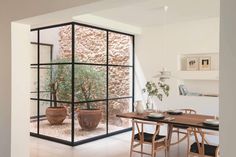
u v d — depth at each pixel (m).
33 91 5.56
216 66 5.18
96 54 5.34
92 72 5.25
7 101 3.38
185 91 5.57
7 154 3.38
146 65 6.05
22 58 3.44
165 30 5.72
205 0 3.79
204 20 5.16
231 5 1.61
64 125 5.02
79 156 4.23
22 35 3.43
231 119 1.62
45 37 5.32
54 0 2.78
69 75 4.92
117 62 5.89
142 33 6.10
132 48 6.25
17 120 3.39
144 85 6.09
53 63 5.19
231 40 1.62
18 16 3.19
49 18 3.10
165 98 5.71
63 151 4.51
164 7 4.18
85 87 5.11
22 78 3.44
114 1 2.41
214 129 3.26
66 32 4.95
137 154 4.36
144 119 3.94
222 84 1.66
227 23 1.63
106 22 5.15
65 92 4.99
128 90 6.25
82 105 5.07
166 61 5.72
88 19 4.77
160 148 3.96
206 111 5.14
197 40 5.27
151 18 5.05
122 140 5.29
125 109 6.12
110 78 5.71
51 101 5.24
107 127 5.59
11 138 3.33
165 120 3.77
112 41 5.73
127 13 4.63
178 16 4.87
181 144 4.96
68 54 4.92
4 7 3.39
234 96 1.60
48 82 5.29
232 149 1.62
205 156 3.27
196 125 3.43
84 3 2.50
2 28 3.43
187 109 5.03
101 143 5.05
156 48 5.88
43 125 5.38
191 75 5.35
